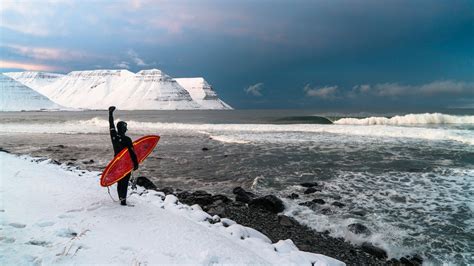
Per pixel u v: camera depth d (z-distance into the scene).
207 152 20.02
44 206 5.41
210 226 6.37
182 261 3.80
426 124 32.41
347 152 18.81
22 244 3.82
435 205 9.62
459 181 12.15
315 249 7.09
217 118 72.25
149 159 17.97
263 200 9.88
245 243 5.63
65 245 3.87
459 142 21.72
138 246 4.10
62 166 13.41
